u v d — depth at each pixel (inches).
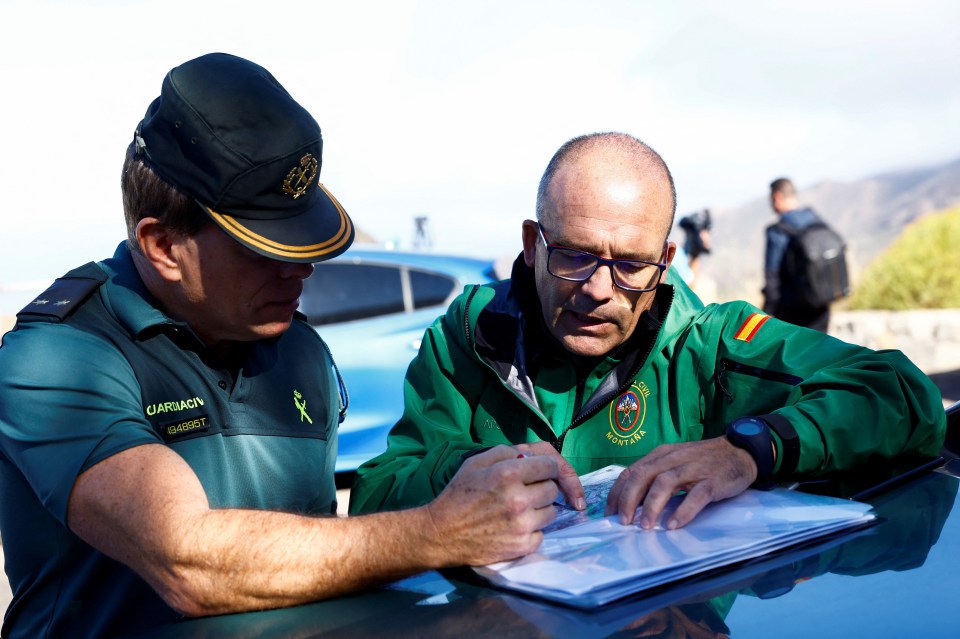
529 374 77.5
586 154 67.8
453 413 78.9
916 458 63.9
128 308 62.8
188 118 59.1
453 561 46.8
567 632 37.5
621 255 66.4
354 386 184.2
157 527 49.9
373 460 78.2
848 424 59.9
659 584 41.6
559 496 58.3
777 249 292.7
